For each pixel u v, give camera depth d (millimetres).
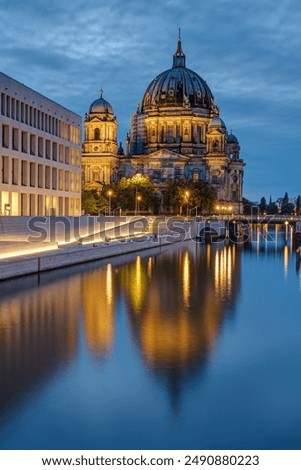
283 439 24031
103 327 42781
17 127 92062
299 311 50906
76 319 45250
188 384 30234
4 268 63250
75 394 28516
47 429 24594
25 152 96312
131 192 190500
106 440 23688
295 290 64312
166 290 62125
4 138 88875
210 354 35906
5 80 86812
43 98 103250
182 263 93750
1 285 61031
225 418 25984
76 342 38188
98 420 25531
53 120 109375
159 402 27641
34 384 29781
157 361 34156
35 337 39375
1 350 36062
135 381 30500
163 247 132000
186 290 62656
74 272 75125
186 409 26906
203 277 75250
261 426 25203
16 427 24797
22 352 35594
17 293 56750
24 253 74000
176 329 42688
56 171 110812
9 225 78688
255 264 95375
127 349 36625
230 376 31609
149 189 194250
